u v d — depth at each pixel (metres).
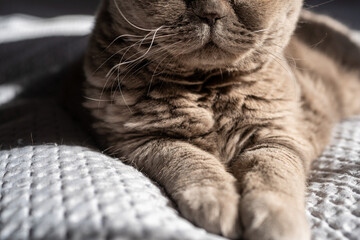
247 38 0.32
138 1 0.33
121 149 0.35
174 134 0.34
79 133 0.40
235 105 0.35
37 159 0.31
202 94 0.35
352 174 0.33
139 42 0.34
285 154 0.33
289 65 0.44
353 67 0.60
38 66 0.65
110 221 0.22
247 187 0.28
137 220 0.22
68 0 1.17
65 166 0.30
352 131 0.46
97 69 0.37
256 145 0.35
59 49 0.67
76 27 0.80
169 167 0.31
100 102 0.36
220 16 0.30
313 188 0.32
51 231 0.22
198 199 0.26
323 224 0.27
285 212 0.25
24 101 0.53
